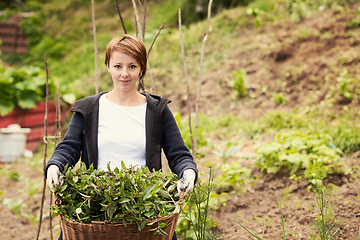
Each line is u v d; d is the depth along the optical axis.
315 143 3.12
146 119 1.61
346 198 2.60
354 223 2.32
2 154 5.08
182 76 6.68
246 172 2.92
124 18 10.92
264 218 2.63
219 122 5.02
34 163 4.78
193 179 1.41
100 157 1.58
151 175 1.43
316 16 6.46
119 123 1.59
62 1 13.09
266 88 5.50
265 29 6.85
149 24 9.76
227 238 2.44
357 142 3.34
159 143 1.61
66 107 6.07
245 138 4.32
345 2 6.56
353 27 5.71
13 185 4.12
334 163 2.99
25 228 3.11
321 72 5.20
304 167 2.97
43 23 12.15
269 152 3.03
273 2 7.65
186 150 1.62
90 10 12.03
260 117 5.07
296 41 5.96
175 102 6.10
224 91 5.89
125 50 1.51
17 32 11.49
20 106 5.87
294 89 5.26
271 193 2.93
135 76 1.57
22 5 13.37
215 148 4.04
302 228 2.42
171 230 1.43
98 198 1.37
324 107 4.66
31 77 6.16
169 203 1.40
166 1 10.50
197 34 7.75
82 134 1.62
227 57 6.64
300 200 2.75
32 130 5.94
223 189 3.04
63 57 10.52
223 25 7.67
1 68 6.06
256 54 6.26
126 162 1.57
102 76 7.60
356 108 4.41
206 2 9.37
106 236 1.32
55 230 3.00
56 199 1.36
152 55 7.60
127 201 1.31
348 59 5.11
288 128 4.32
